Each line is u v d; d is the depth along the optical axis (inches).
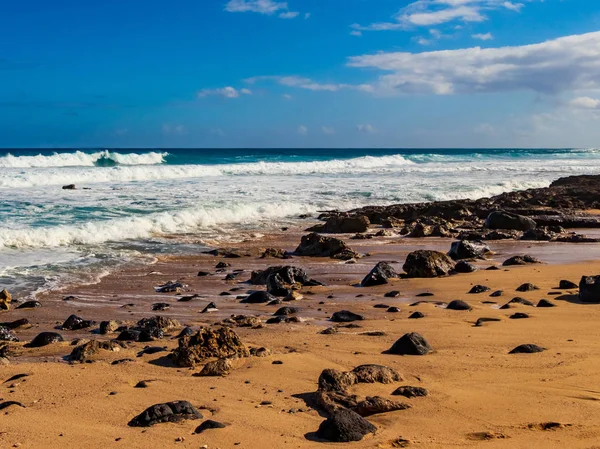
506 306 406.6
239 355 289.7
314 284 534.6
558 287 475.8
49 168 1656.0
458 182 1610.5
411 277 557.6
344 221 909.8
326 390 235.6
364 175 1811.0
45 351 330.0
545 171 2121.1
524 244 770.2
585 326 343.0
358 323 375.9
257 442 193.3
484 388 239.6
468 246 658.2
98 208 952.9
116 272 597.0
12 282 540.4
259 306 455.5
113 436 200.7
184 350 290.2
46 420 216.5
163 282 556.1
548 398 226.5
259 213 1041.5
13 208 926.4
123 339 353.1
